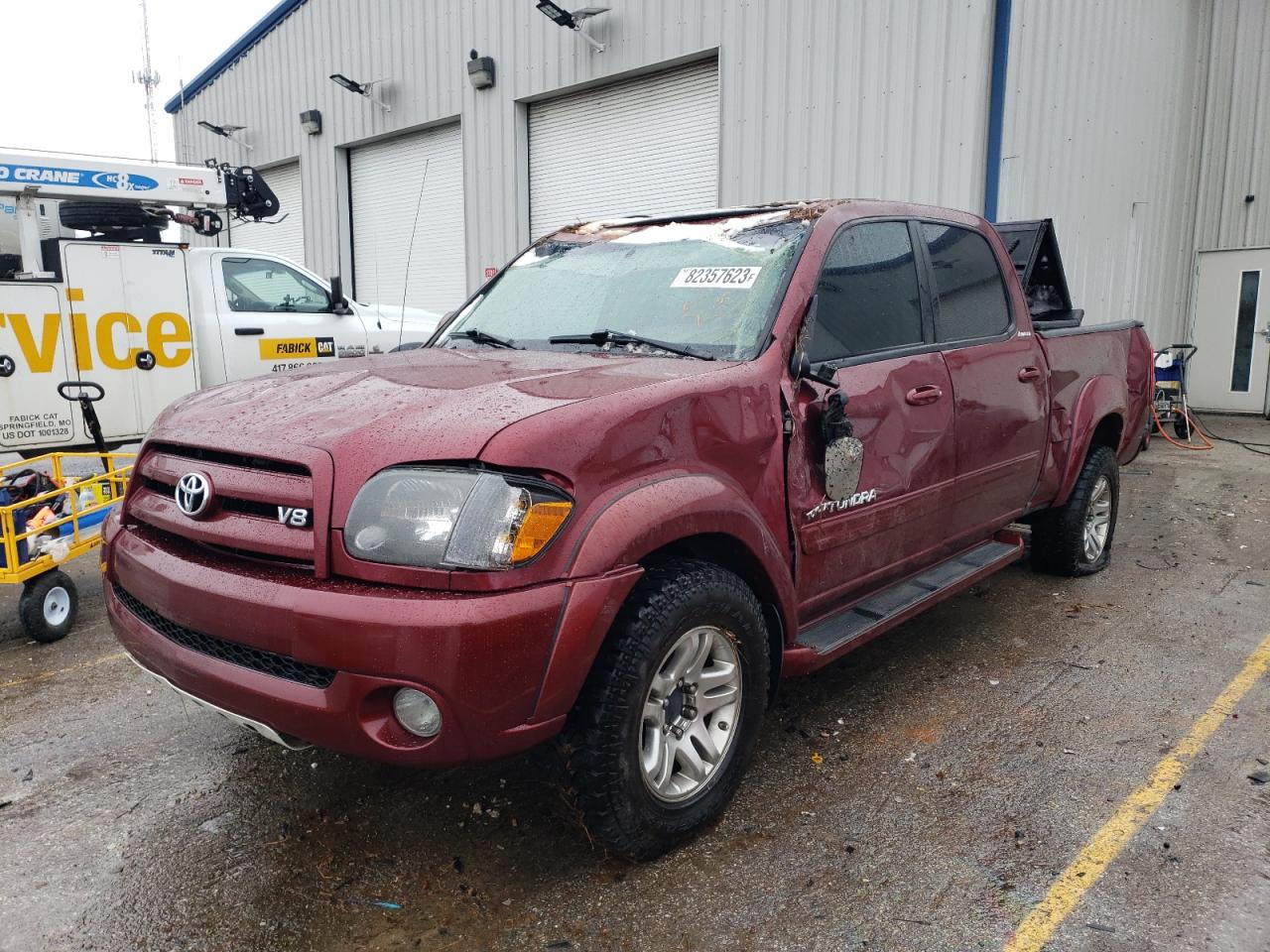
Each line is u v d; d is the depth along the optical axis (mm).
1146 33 10828
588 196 11664
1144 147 11164
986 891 2502
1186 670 4004
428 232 14000
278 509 2354
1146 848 2689
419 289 14312
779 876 2584
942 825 2824
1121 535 6348
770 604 2916
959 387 3775
